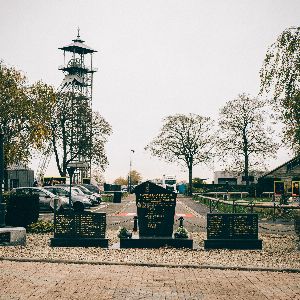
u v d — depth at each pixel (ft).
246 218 53.98
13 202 68.49
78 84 247.29
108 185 247.70
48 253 49.16
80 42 253.44
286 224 82.89
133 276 37.86
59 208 102.94
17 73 142.00
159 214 55.67
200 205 149.69
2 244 54.54
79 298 30.35
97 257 47.01
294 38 55.98
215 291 32.83
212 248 53.67
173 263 43.60
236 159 211.41
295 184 117.80
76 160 214.69
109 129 207.82
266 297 31.19
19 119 139.95
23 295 30.83
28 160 144.66
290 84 55.67
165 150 246.27
